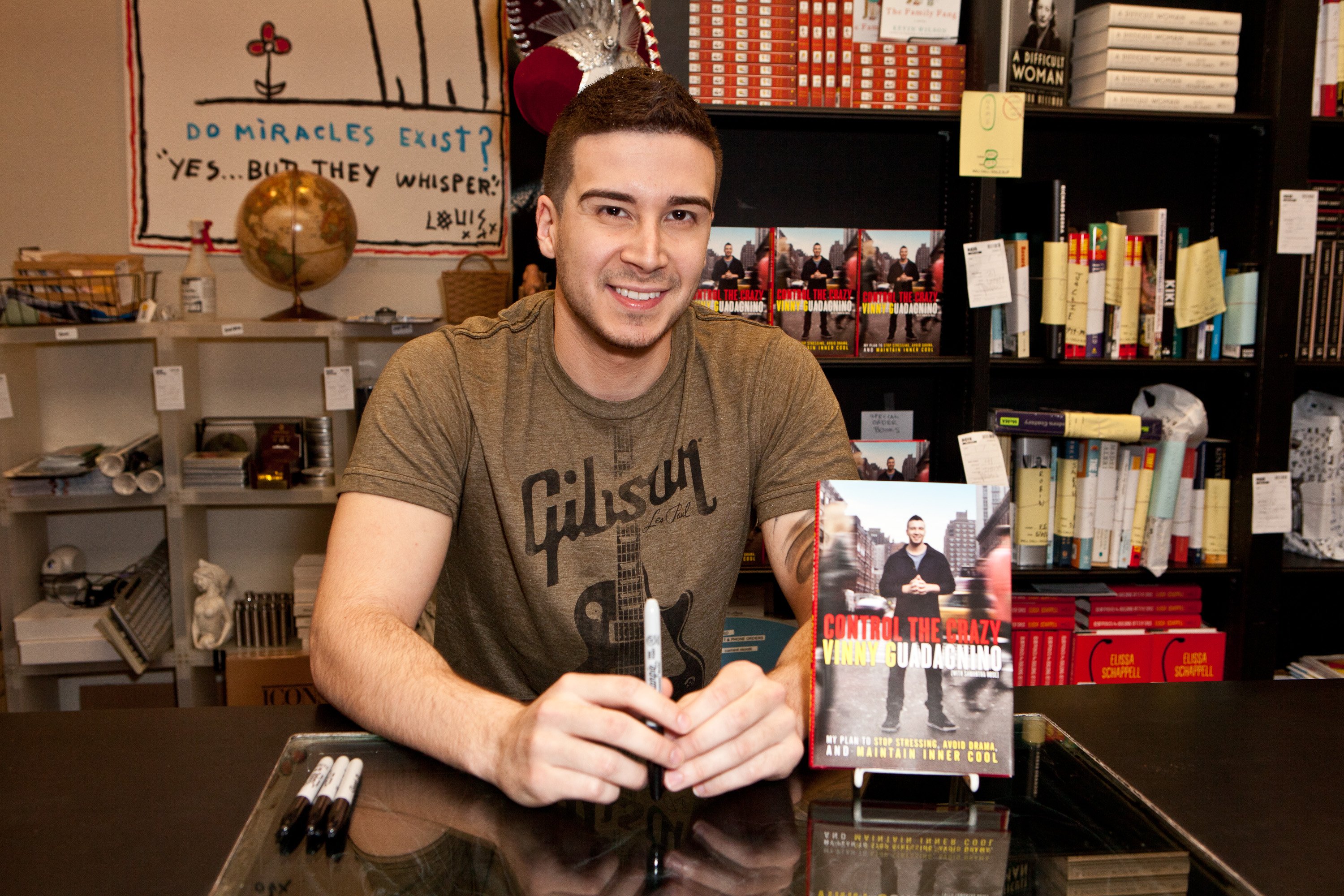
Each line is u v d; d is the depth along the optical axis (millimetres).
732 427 1142
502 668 1179
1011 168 1902
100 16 2332
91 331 2053
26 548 2246
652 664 724
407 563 975
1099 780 740
